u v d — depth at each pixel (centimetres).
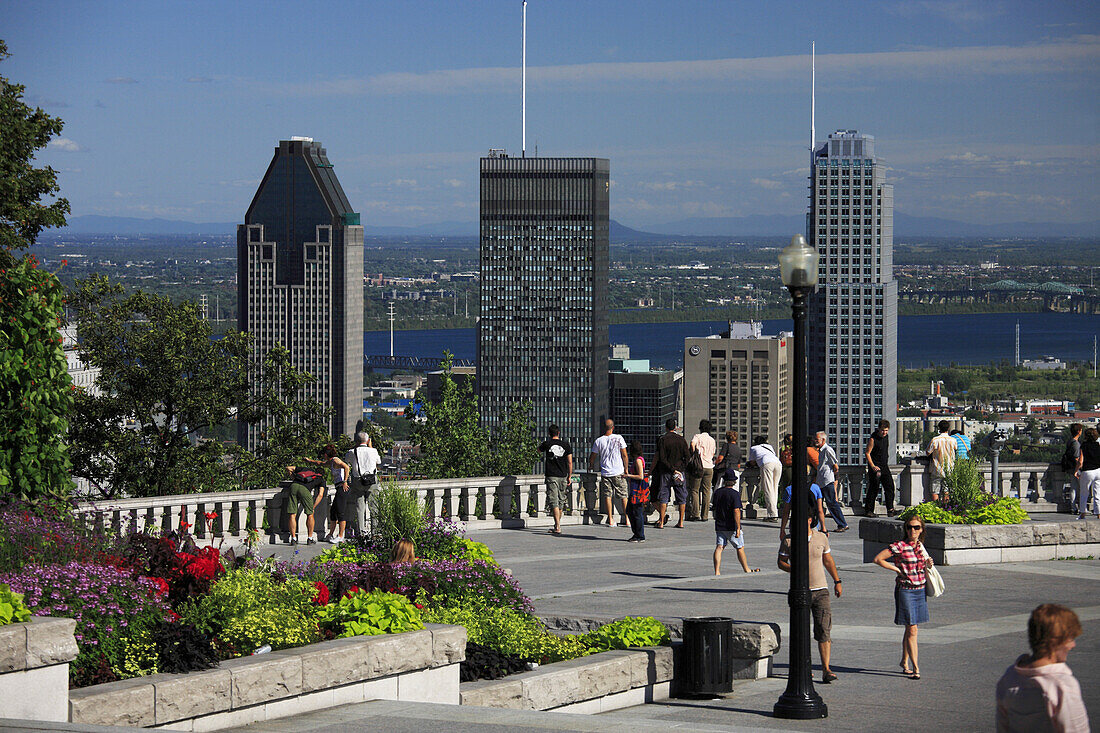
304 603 1394
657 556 2694
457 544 1983
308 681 1200
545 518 3238
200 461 4756
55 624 1073
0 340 2016
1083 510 3036
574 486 3319
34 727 1006
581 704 1407
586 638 1575
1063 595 2144
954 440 3259
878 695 1475
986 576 2339
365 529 2797
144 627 1237
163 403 4875
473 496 3184
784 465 3247
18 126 3469
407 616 1367
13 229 3491
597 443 3167
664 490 3147
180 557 1475
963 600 2105
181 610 1316
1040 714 884
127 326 4816
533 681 1366
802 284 1466
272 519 2897
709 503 3288
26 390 2036
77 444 4644
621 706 1448
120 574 1321
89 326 4716
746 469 3353
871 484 3186
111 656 1186
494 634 1507
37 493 2031
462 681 1398
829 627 1564
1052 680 884
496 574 1792
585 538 2989
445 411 6619
